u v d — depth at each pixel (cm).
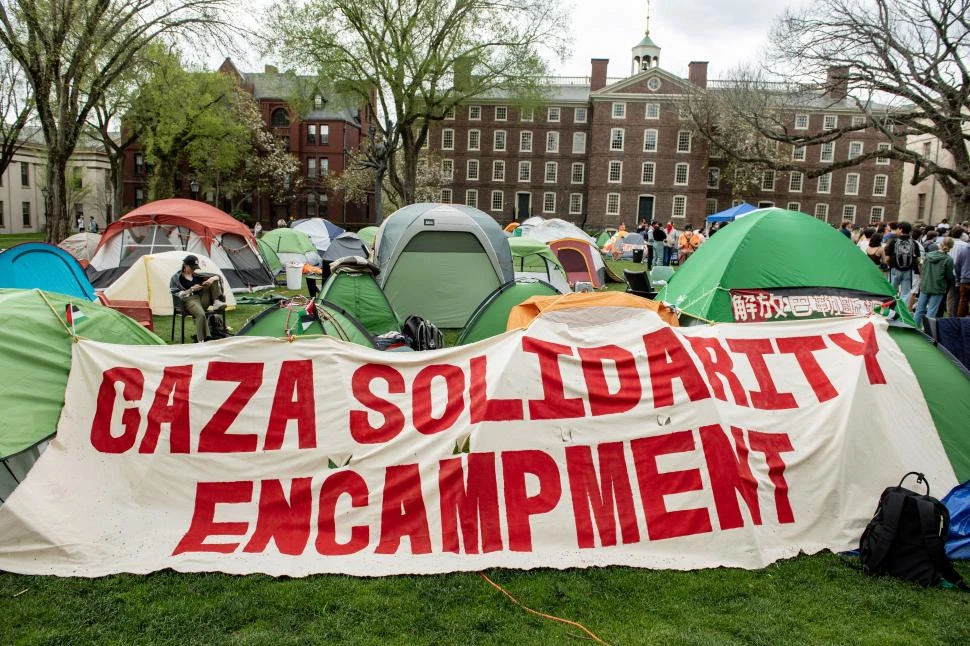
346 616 365
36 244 848
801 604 389
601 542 440
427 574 411
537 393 479
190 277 980
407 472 456
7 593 379
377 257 1253
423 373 494
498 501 448
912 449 505
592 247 1944
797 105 2919
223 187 5112
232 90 4234
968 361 637
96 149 5812
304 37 3139
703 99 4519
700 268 844
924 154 4125
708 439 473
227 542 430
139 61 2088
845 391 513
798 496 476
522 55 3259
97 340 525
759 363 534
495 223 1254
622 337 510
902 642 352
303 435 470
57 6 1855
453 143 6034
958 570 432
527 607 380
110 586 389
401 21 3189
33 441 436
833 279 746
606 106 5628
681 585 409
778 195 5638
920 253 1319
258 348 489
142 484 448
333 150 5594
